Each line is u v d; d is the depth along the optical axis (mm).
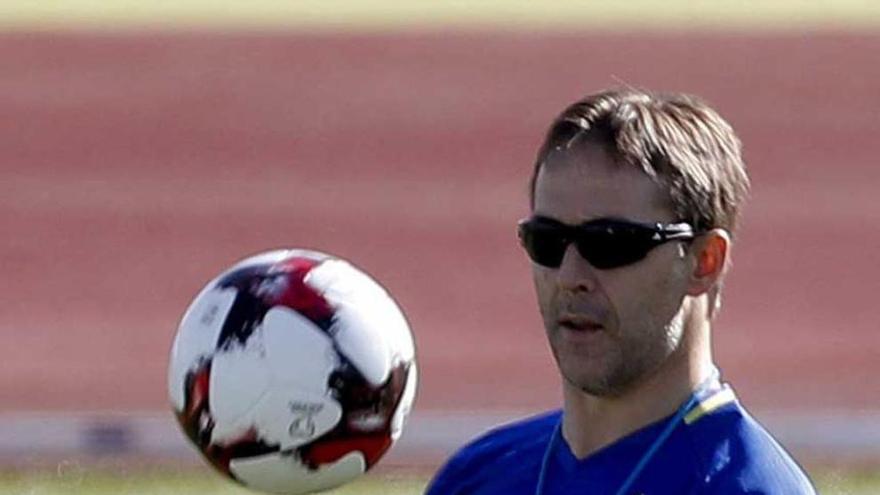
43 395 58906
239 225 76125
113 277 70562
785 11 107438
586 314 13406
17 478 41594
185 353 14867
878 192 78875
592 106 13586
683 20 105062
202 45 98250
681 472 13555
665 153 13352
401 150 84562
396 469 42312
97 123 87500
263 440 14688
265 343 14672
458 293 69125
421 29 102812
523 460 14789
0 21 104562
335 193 79750
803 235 73750
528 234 13531
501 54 96938
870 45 97562
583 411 14094
